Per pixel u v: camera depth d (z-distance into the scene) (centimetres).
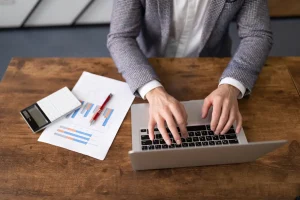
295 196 61
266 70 86
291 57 90
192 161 60
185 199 61
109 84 82
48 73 84
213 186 62
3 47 197
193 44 103
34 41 202
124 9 83
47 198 60
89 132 71
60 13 201
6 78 82
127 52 81
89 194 61
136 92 77
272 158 67
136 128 70
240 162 66
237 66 78
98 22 212
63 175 63
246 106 77
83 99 78
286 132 71
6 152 67
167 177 64
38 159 66
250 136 70
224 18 87
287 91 81
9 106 76
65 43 202
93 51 197
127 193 61
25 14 198
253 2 82
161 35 95
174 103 69
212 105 72
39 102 76
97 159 66
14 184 62
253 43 83
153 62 87
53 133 71
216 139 67
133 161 55
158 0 80
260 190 62
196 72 85
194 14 89
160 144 66
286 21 214
